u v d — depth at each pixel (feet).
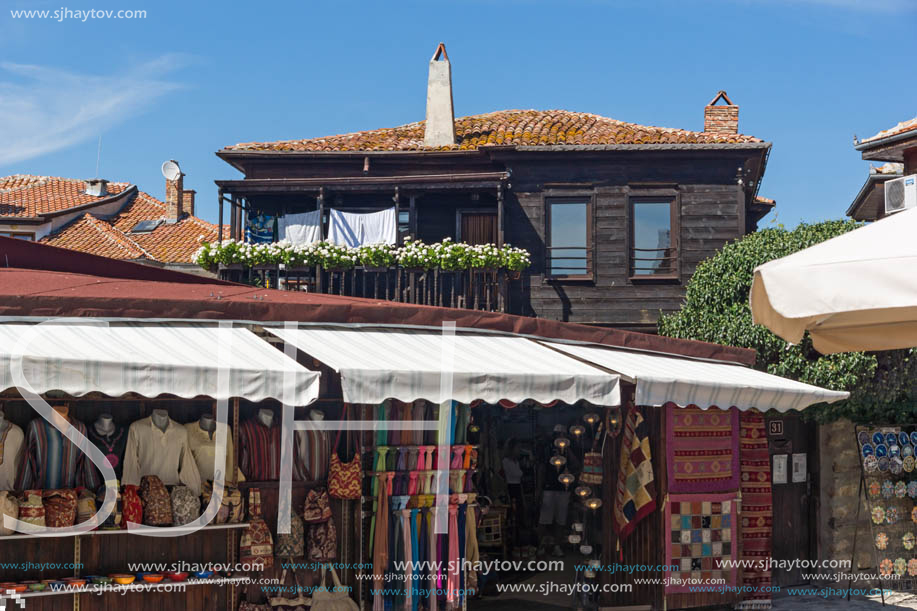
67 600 32.68
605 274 81.25
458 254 75.61
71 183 148.05
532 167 82.33
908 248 20.16
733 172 81.41
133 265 45.80
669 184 81.20
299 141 89.35
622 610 42.04
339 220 79.61
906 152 73.00
